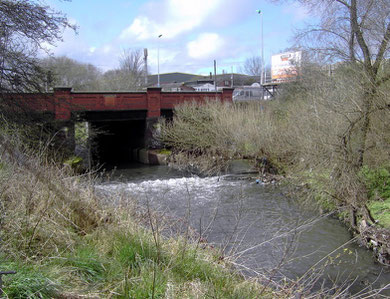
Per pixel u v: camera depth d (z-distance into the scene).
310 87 14.73
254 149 18.47
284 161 16.86
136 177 19.61
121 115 25.11
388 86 9.51
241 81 73.88
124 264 4.04
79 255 4.02
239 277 4.45
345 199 9.74
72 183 6.29
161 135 24.78
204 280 4.01
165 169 22.30
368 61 9.91
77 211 5.39
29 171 5.30
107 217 5.62
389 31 9.62
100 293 3.32
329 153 10.41
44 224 4.47
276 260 6.36
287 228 8.00
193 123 22.52
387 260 6.82
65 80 52.16
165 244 4.62
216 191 14.16
